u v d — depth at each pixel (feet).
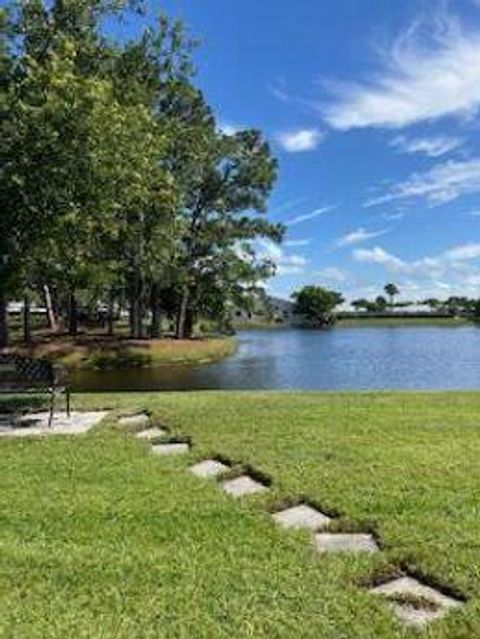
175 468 29.99
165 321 213.87
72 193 46.57
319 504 24.52
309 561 19.92
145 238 107.24
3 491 26.96
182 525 22.91
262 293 168.86
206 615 17.06
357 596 17.80
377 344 198.08
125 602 17.76
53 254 48.44
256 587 18.39
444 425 37.50
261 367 127.75
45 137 45.09
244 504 24.80
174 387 99.66
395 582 18.89
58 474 29.30
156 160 54.75
